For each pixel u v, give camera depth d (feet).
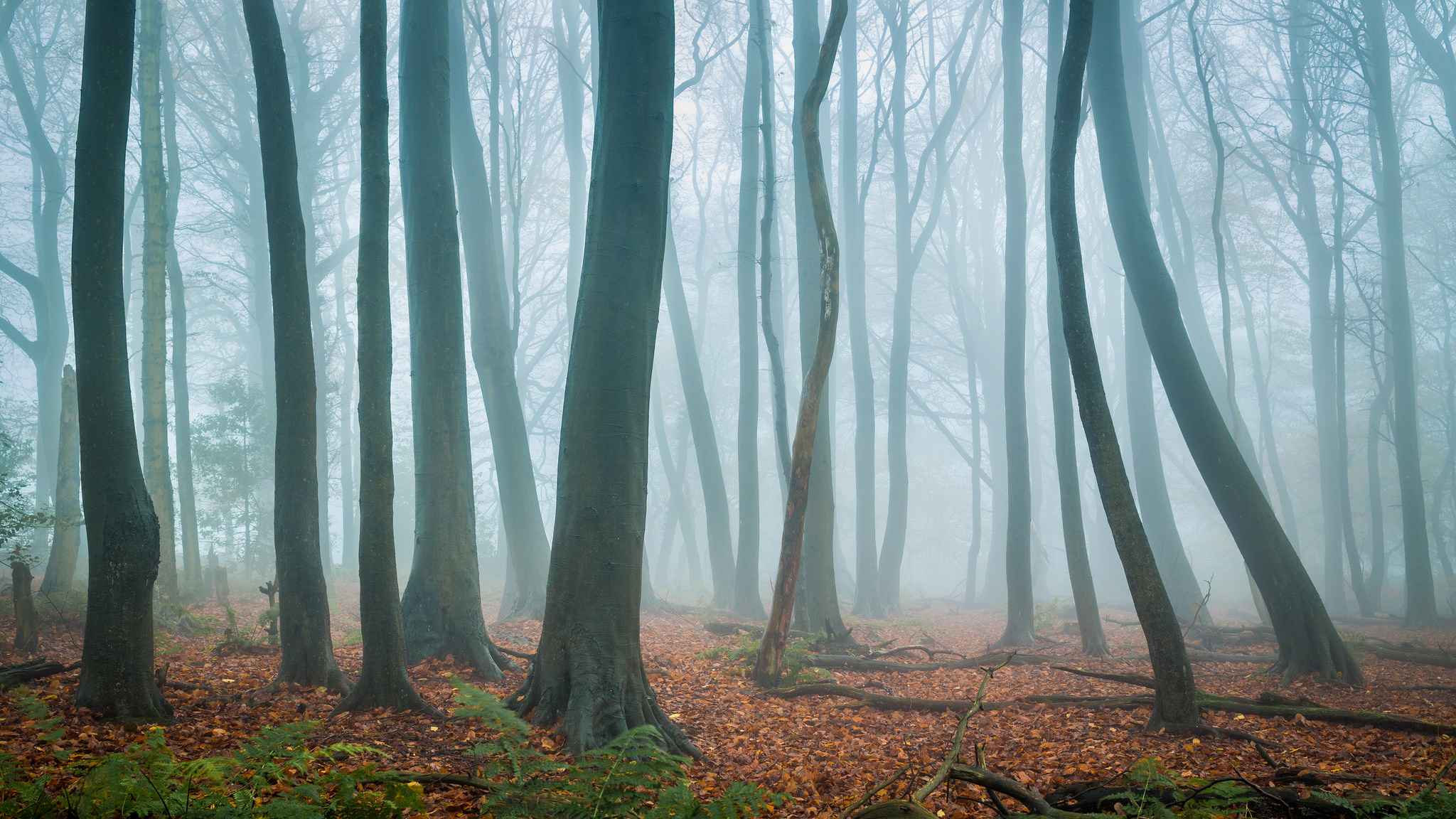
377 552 26.12
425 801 16.29
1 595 43.96
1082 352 28.09
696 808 11.78
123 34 23.36
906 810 12.23
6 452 67.97
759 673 35.27
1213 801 14.23
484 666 34.50
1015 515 55.67
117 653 22.02
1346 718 27.78
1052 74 62.23
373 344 26.91
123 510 22.33
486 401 57.88
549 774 17.44
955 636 64.85
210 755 19.31
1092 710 31.07
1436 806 13.04
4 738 18.70
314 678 28.30
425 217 38.45
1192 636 56.59
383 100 28.25
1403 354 73.10
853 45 87.51
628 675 24.36
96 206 22.43
